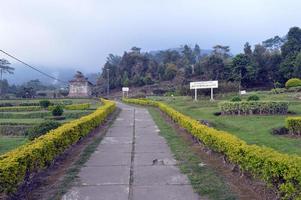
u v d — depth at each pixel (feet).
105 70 351.46
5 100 193.06
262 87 220.84
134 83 306.55
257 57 234.38
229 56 328.90
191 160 34.04
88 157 37.04
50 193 24.22
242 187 24.45
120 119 84.99
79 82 268.00
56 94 270.87
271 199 21.29
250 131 51.60
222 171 29.14
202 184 25.52
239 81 216.74
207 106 100.07
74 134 42.19
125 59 352.28
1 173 20.61
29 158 25.43
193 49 416.46
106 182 27.02
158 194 23.70
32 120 94.53
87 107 132.26
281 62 226.79
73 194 24.00
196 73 269.64
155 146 44.09
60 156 36.04
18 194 23.59
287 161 19.98
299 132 46.85
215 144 33.40
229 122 62.85
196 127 42.68
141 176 28.71
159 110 113.91
